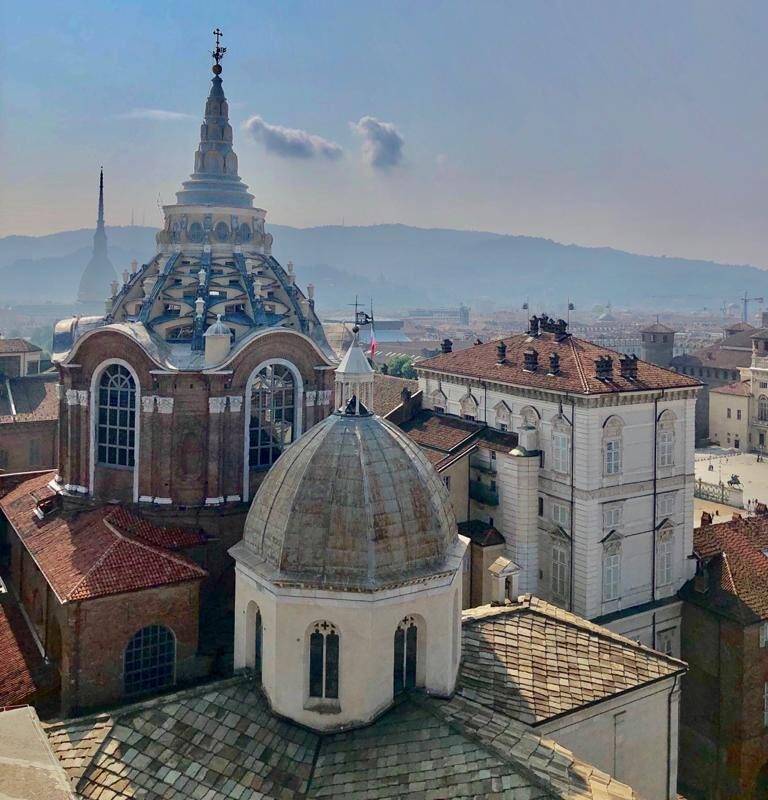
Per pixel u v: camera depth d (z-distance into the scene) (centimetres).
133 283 5931
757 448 16012
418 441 7875
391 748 3152
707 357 19962
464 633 3972
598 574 6556
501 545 7006
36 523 5394
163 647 4572
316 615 3291
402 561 3353
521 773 2986
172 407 5153
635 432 6719
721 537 7219
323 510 3362
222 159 6109
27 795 1934
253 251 6103
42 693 4447
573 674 3856
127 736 3244
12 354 13150
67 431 5609
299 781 3038
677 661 4100
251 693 3481
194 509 5172
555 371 6962
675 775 4128
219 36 6134
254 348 5312
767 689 6325
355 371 3709
